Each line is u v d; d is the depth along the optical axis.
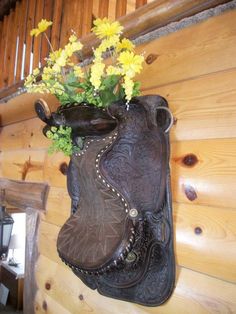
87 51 1.36
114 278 1.06
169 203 0.96
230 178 0.85
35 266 1.66
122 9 1.37
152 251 0.98
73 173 1.23
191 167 0.95
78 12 1.64
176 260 0.97
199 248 0.91
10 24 2.29
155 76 1.09
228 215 0.85
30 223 1.71
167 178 0.96
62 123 0.98
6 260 3.50
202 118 0.93
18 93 1.99
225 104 0.87
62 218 1.50
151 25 1.12
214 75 0.91
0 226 2.46
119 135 0.96
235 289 0.82
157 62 1.09
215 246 0.87
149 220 0.98
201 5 0.95
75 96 0.99
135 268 0.98
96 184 1.00
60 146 1.04
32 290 1.65
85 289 1.32
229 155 0.85
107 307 1.20
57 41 1.77
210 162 0.90
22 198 1.85
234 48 0.87
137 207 0.95
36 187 1.73
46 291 1.56
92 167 0.99
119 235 0.91
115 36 0.91
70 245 1.04
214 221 0.88
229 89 0.87
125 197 0.96
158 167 0.96
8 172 2.08
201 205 0.92
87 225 1.03
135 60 0.85
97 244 0.95
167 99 1.04
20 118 1.99
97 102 0.96
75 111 0.95
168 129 0.98
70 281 1.41
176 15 1.03
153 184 0.96
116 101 0.95
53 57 1.03
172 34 1.05
